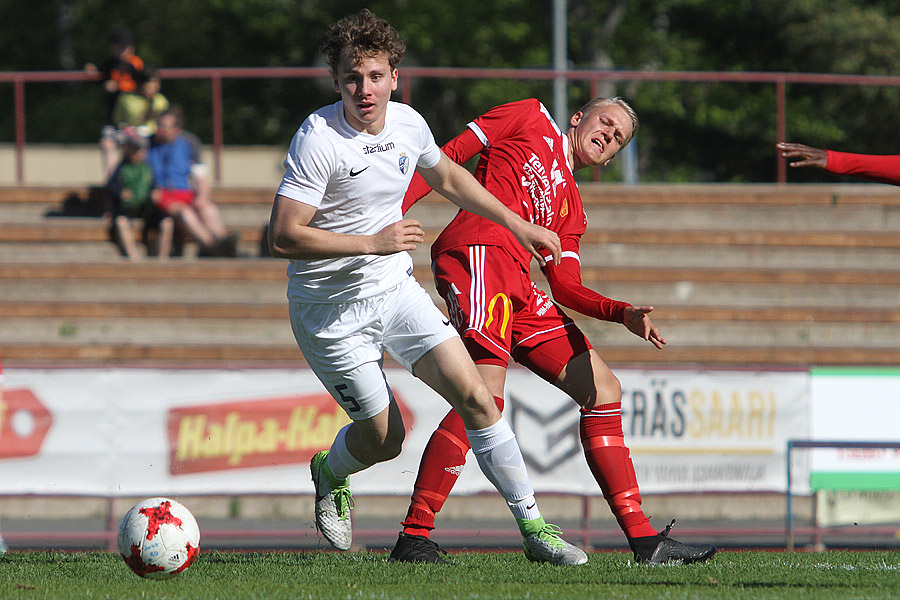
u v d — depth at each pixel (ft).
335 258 48.67
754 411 94.99
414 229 47.75
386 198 50.03
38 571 54.90
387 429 54.34
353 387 52.80
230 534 92.38
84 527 102.58
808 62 300.20
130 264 144.05
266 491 93.15
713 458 94.53
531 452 92.94
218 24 376.48
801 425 95.14
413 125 50.44
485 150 60.95
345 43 46.55
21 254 151.12
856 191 159.84
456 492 90.58
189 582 49.32
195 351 127.65
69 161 247.09
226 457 93.04
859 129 292.20
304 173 47.78
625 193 159.12
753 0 312.09
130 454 92.32
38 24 403.13
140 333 136.56
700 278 144.87
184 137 151.94
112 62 160.35
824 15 292.81
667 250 151.53
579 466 93.20
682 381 94.68
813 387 95.25
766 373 95.04
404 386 93.45
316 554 66.39
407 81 159.84
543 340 59.00
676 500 111.34
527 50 350.23
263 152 260.01
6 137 368.68
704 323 137.90
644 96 306.55
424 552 58.13
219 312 137.28
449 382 52.11
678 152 308.19
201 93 369.09
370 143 48.62
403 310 52.01
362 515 110.42
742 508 111.75
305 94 364.79
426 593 45.19
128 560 48.70
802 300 145.18
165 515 49.11
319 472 59.26
